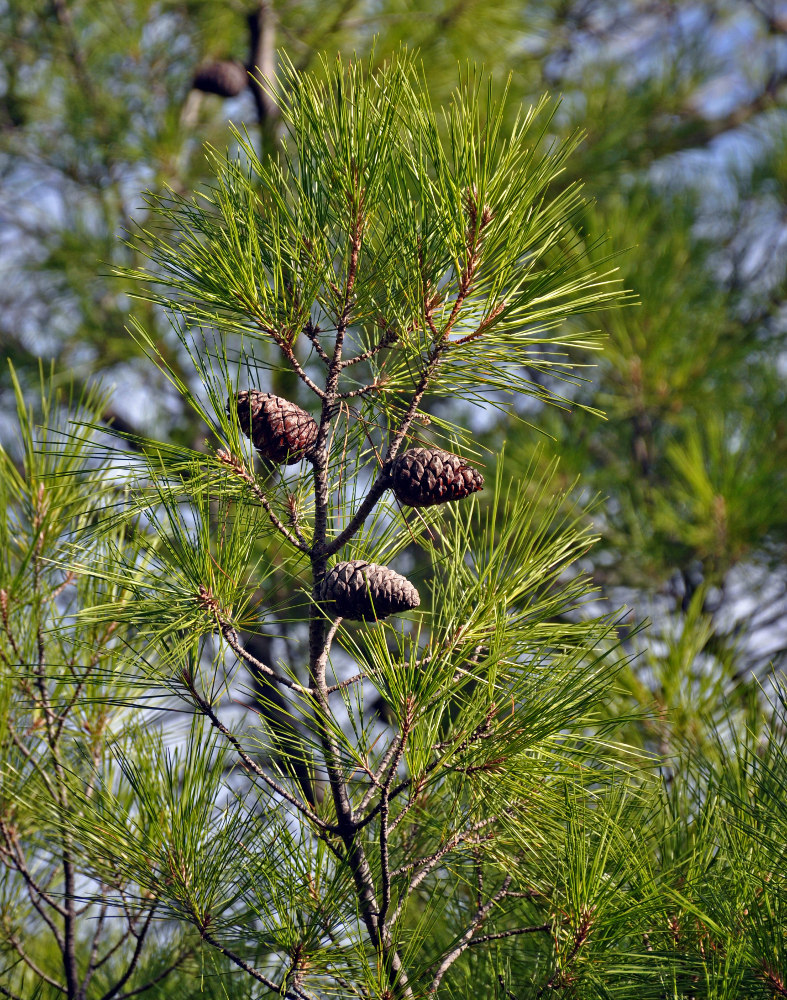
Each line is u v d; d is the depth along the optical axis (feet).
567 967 12.74
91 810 12.84
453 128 12.50
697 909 12.69
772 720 12.96
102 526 12.73
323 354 12.72
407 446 12.91
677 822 13.19
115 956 14.10
